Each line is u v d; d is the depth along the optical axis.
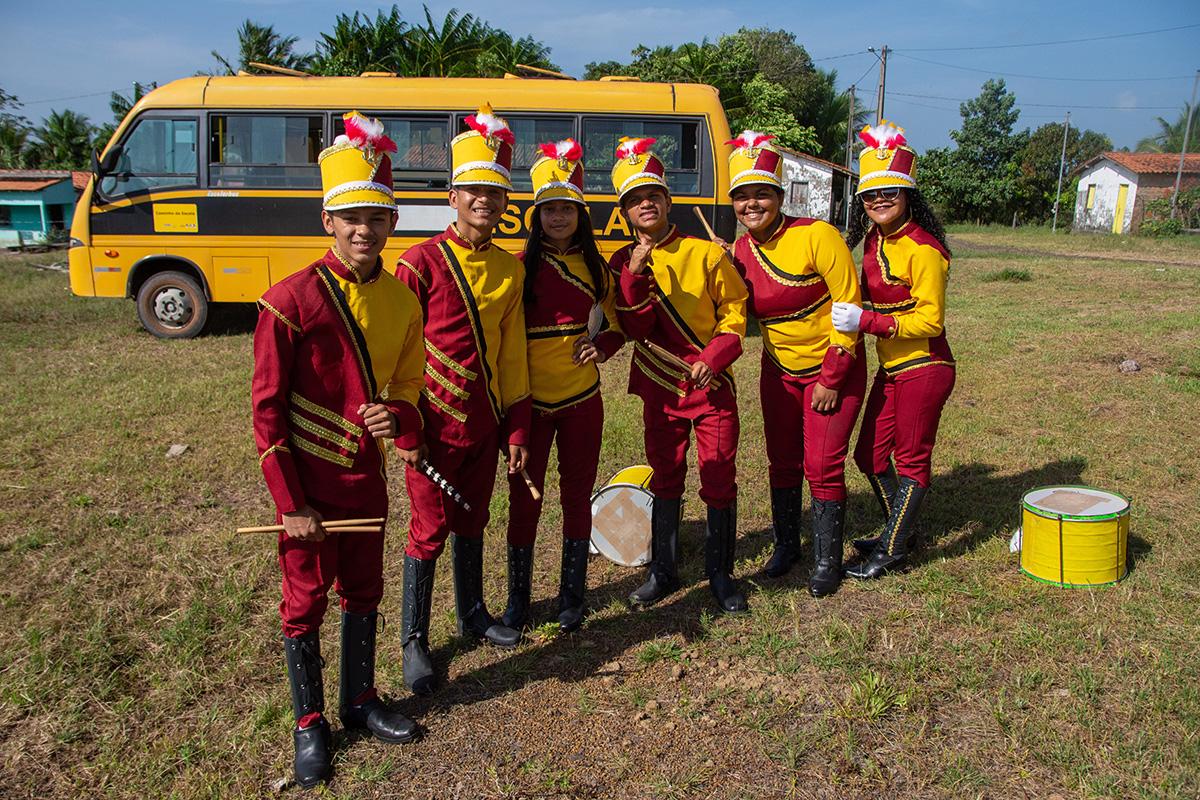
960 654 3.53
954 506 5.07
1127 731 3.03
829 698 3.29
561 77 10.98
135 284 10.87
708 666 3.54
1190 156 38.41
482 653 3.67
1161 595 3.93
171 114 10.43
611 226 10.41
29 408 7.33
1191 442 6.07
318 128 10.38
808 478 4.05
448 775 2.95
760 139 3.76
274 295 2.68
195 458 6.10
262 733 3.13
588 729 3.16
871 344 10.02
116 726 3.17
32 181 31.30
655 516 4.11
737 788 2.86
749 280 4.00
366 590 3.08
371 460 2.93
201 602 4.02
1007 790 2.80
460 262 3.28
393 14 27.75
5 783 2.89
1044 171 43.31
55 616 3.90
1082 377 7.94
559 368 3.62
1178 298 13.09
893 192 3.86
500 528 4.90
